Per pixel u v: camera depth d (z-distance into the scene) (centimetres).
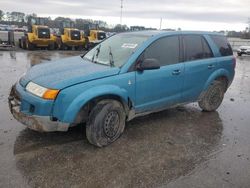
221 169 401
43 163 393
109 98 454
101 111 436
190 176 379
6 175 360
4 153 413
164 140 488
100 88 430
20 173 366
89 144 456
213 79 625
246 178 381
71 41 2444
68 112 407
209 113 655
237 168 406
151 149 452
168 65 532
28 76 461
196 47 594
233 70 684
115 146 455
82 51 2450
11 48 2233
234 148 471
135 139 486
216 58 634
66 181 355
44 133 485
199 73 591
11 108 453
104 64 490
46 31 2283
